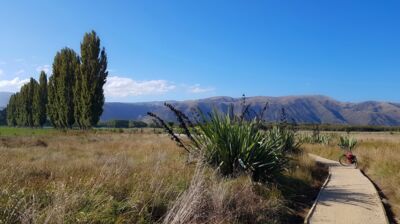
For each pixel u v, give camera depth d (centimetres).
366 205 964
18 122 9650
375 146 2742
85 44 4909
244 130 1087
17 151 1808
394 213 948
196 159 1065
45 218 506
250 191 852
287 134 1850
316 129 3519
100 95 4969
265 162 1065
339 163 2059
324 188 1216
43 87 8088
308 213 879
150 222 611
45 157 1493
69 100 5559
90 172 887
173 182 801
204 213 661
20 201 526
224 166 1052
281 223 802
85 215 545
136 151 1794
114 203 621
